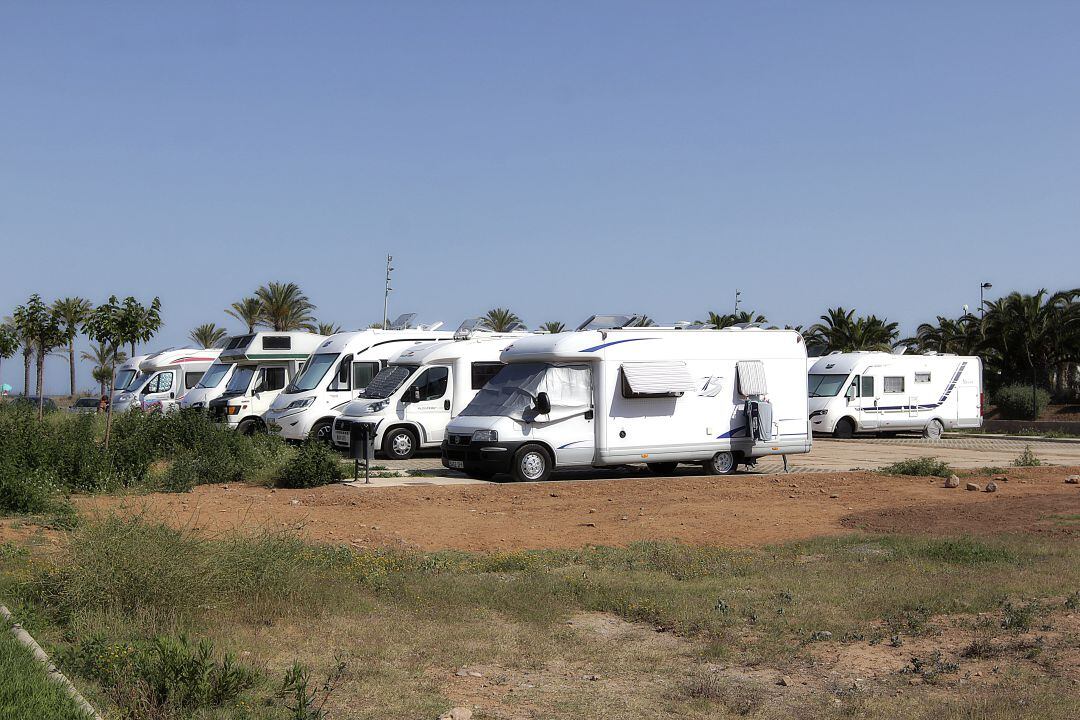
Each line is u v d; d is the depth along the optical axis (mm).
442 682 6453
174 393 32719
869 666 6930
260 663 6594
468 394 22750
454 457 18562
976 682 6477
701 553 10773
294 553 8891
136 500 14328
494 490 16328
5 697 5121
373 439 21375
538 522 13359
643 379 19062
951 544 11008
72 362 52094
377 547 11172
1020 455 26219
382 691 6184
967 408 35094
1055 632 7648
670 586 9203
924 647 7375
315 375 24750
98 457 16172
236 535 8938
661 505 15016
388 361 24234
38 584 7805
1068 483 18297
